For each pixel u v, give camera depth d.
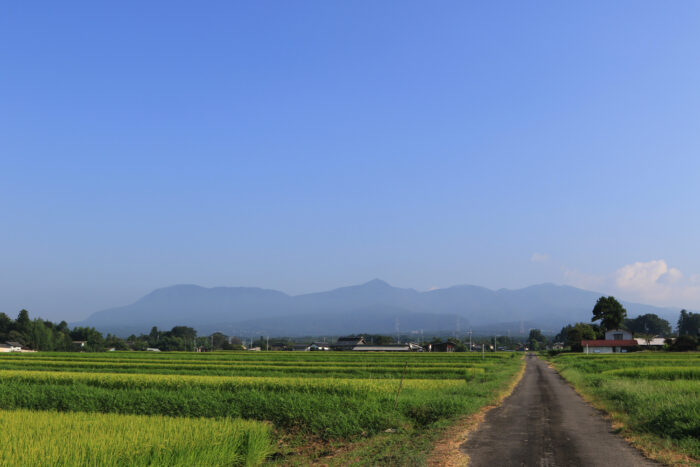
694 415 15.61
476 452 13.42
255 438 13.75
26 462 10.29
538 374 52.88
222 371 46.84
